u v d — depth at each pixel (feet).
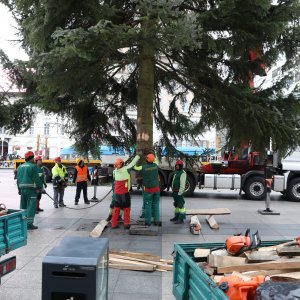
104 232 31.48
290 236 30.83
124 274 20.92
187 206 50.03
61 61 27.78
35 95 36.78
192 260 13.75
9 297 17.37
